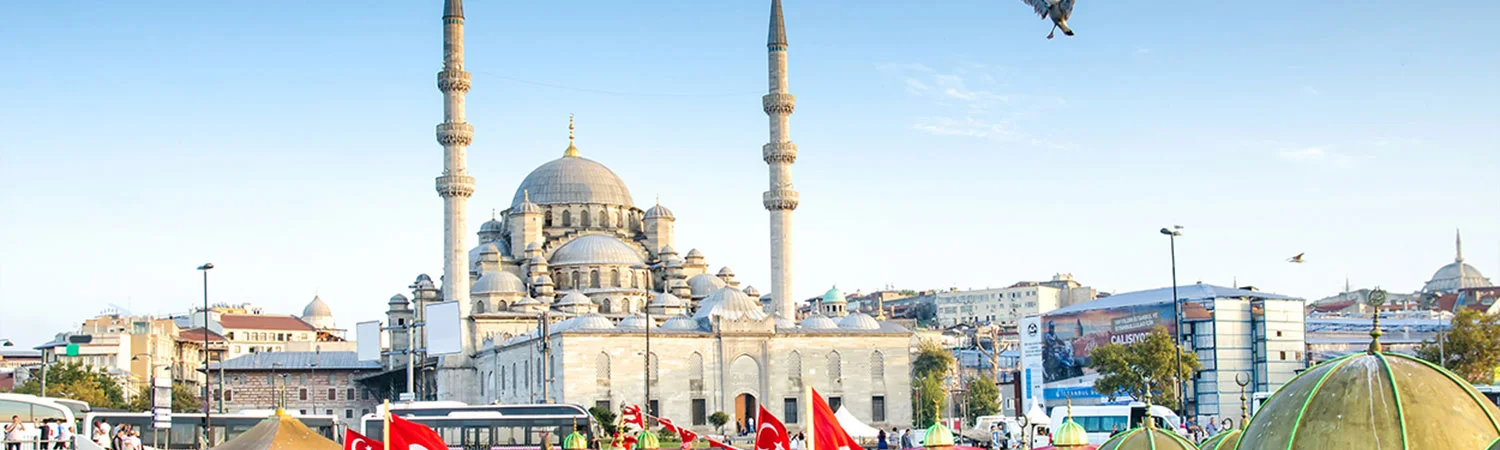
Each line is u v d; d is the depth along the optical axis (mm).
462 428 108438
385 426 35062
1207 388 159500
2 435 66062
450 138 182500
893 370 181000
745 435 164250
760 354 174500
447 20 183375
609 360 166500
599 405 164875
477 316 190750
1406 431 19938
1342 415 20359
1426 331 191875
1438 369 20797
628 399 166500
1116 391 152375
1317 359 176250
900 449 114438
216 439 95500
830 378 178000
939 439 54406
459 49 183625
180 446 94000
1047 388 176750
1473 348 146750
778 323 181125
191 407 187375
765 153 189750
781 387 175125
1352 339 184750
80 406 77938
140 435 92250
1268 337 159875
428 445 35562
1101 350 154625
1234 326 160625
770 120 190375
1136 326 166250
